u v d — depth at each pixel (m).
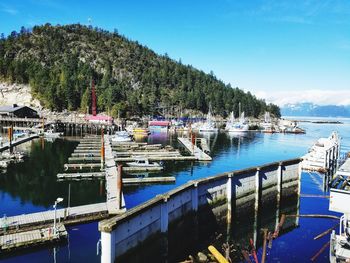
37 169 60.16
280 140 123.06
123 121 151.12
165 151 81.25
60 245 30.05
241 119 188.88
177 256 30.89
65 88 165.50
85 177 54.56
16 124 134.00
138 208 26.20
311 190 52.50
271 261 29.38
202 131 152.12
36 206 41.06
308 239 34.47
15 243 28.19
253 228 38.66
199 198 35.91
